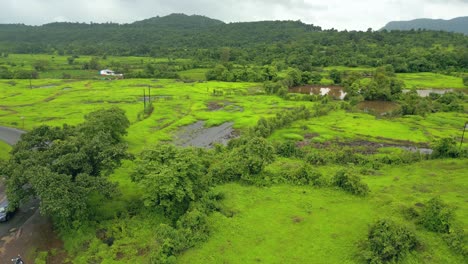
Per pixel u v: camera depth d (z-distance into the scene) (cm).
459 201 4703
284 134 8338
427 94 14600
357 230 4031
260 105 11894
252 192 5009
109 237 4109
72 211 4072
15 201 4050
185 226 3953
